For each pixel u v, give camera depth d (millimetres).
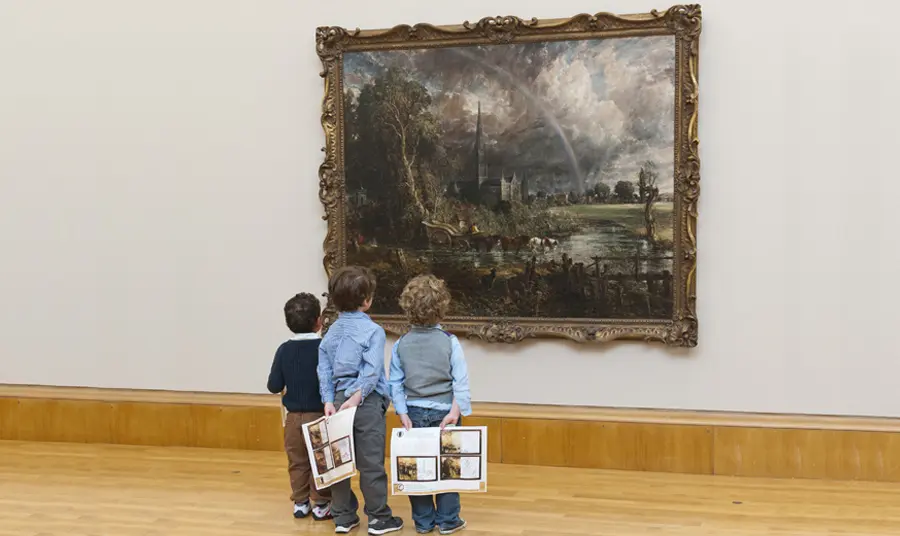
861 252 8352
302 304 7414
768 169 8508
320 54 9297
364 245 9352
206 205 9750
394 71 9195
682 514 7406
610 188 8781
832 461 8430
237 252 9711
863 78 8281
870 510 7480
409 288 7016
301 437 7328
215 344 9812
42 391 10172
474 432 6781
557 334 8914
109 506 7742
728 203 8602
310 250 9555
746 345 8625
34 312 10195
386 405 7152
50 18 10000
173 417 9867
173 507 7711
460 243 9141
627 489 8156
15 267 10211
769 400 8602
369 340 6938
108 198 9969
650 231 8695
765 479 8492
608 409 8922
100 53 9906
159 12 9750
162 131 9805
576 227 8875
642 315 8758
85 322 10086
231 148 9664
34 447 9867
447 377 6898
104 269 10016
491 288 9086
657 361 8820
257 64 9570
